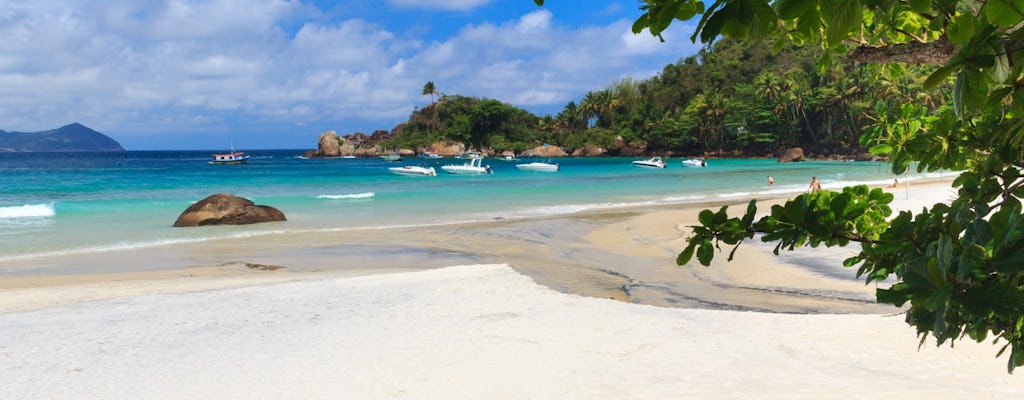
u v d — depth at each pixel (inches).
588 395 232.2
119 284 501.0
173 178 2346.2
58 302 426.0
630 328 324.2
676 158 4431.6
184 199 1395.2
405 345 298.8
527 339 305.9
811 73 3966.5
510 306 376.2
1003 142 74.9
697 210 1093.1
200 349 299.1
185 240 773.9
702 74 4877.0
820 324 327.0
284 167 3555.6
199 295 431.8
